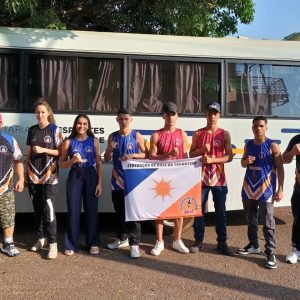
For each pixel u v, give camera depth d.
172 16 6.70
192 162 4.48
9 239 4.40
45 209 4.34
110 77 5.04
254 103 5.34
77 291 3.54
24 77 4.86
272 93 5.38
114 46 5.02
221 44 5.30
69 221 4.42
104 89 5.02
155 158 4.43
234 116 5.27
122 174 4.46
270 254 4.20
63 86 4.95
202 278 3.90
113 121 5.02
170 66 5.16
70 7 7.51
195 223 4.61
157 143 4.45
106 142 5.02
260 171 4.27
